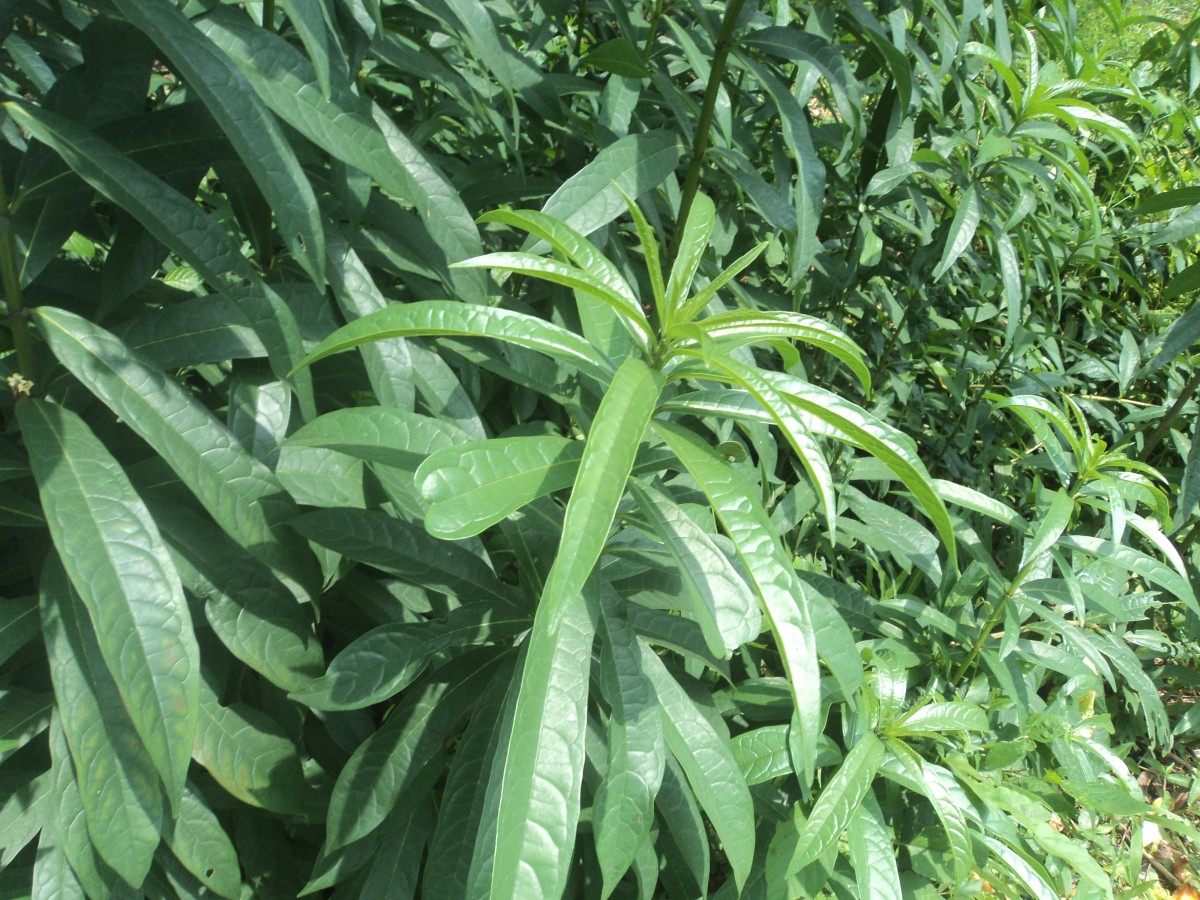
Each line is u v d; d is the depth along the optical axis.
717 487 0.37
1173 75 1.12
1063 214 0.97
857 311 1.12
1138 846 0.93
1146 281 1.26
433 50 0.68
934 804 0.67
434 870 0.51
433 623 0.53
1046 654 0.84
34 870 0.51
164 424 0.44
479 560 0.55
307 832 0.67
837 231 1.02
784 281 0.91
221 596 0.50
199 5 0.52
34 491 0.51
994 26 0.91
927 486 0.37
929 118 0.94
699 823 0.56
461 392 0.57
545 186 0.72
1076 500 0.77
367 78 0.79
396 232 0.59
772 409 0.35
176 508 0.51
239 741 0.53
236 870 0.54
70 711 0.44
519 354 0.58
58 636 0.45
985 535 1.14
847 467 0.86
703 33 0.74
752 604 0.42
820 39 0.66
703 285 0.74
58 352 0.43
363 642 0.51
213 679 0.54
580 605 0.42
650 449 0.49
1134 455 1.22
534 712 0.37
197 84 0.40
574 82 0.70
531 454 0.39
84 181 0.45
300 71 0.46
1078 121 0.79
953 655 0.86
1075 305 1.30
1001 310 1.12
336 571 0.60
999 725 0.89
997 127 0.81
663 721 0.53
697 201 0.45
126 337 0.48
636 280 0.72
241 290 0.44
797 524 0.86
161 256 0.50
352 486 0.57
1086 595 0.81
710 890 0.86
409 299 0.70
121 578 0.40
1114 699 1.22
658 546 0.55
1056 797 0.81
